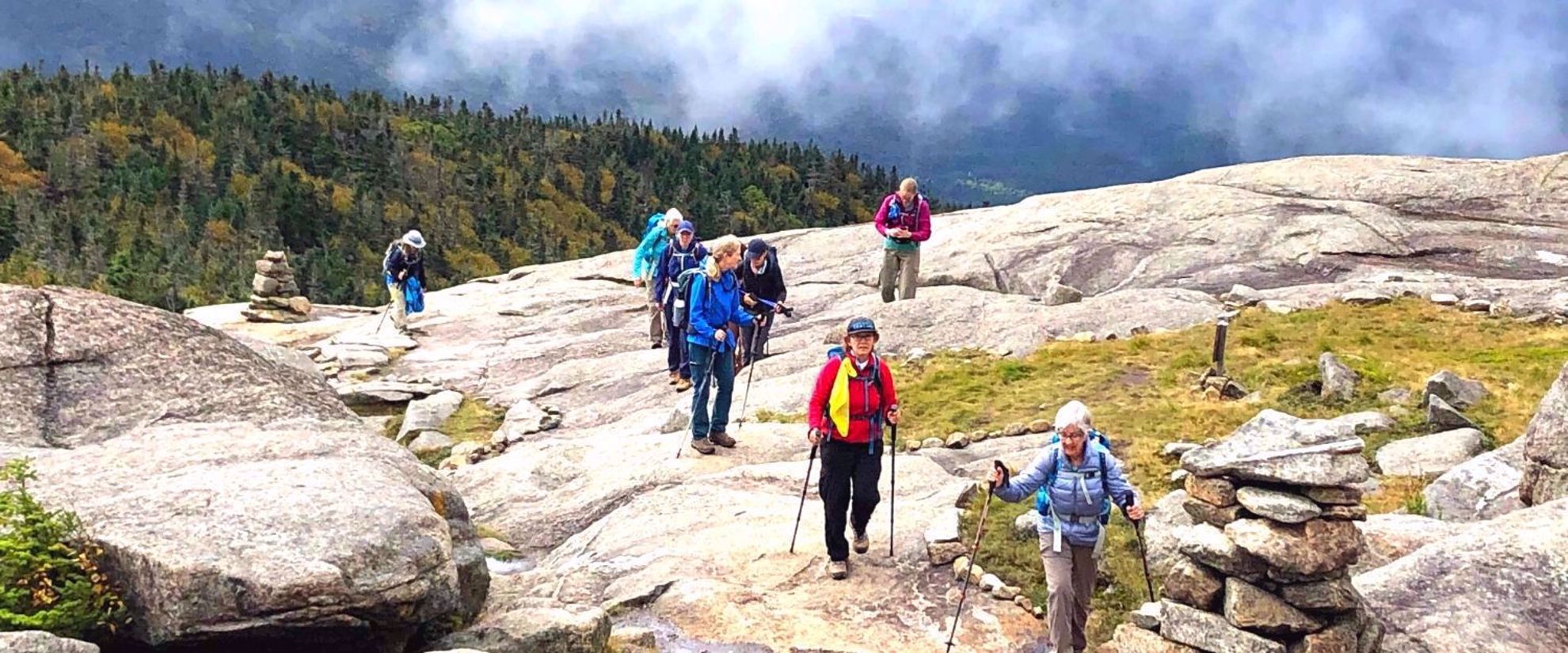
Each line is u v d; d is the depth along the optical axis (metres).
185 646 6.78
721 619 9.66
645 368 22.12
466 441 19.39
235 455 8.65
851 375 10.11
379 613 7.08
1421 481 12.94
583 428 19.03
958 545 10.70
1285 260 25.75
